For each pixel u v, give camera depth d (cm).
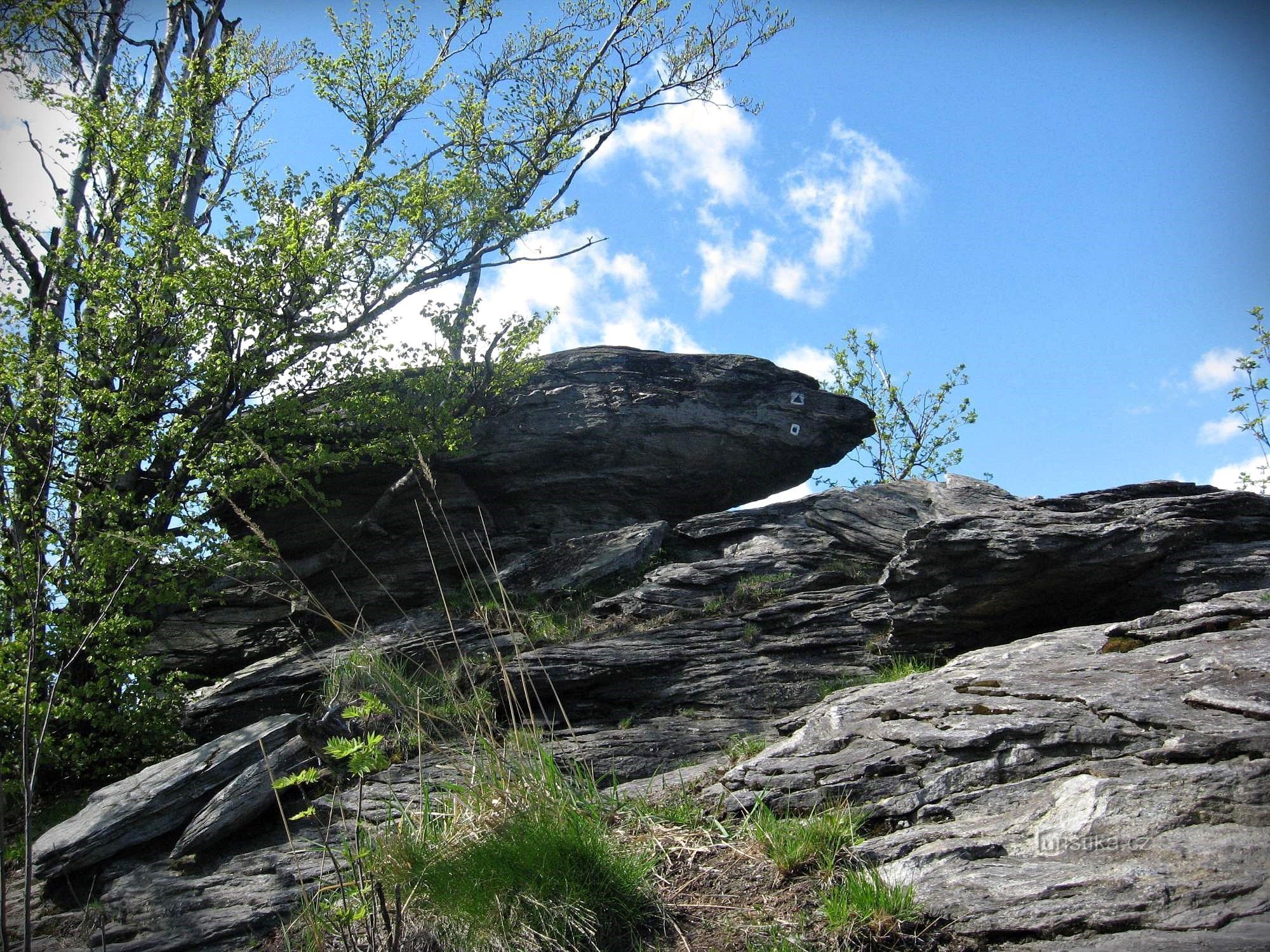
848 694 782
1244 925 396
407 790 828
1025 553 962
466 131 1862
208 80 1619
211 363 1438
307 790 890
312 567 1619
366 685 1098
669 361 1909
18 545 678
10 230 1505
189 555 1301
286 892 730
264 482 1416
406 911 526
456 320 1738
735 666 1101
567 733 977
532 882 518
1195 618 717
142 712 1219
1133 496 1120
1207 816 485
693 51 2069
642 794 668
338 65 1722
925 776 602
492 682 1054
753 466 1856
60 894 837
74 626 1206
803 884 520
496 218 1727
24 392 1275
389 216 1634
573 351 1931
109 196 1602
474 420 1711
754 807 614
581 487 1788
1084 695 627
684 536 1620
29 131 1562
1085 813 509
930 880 486
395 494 1670
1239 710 556
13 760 1177
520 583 1520
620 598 1328
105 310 1378
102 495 1296
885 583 1062
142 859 860
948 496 1377
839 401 1912
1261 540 990
